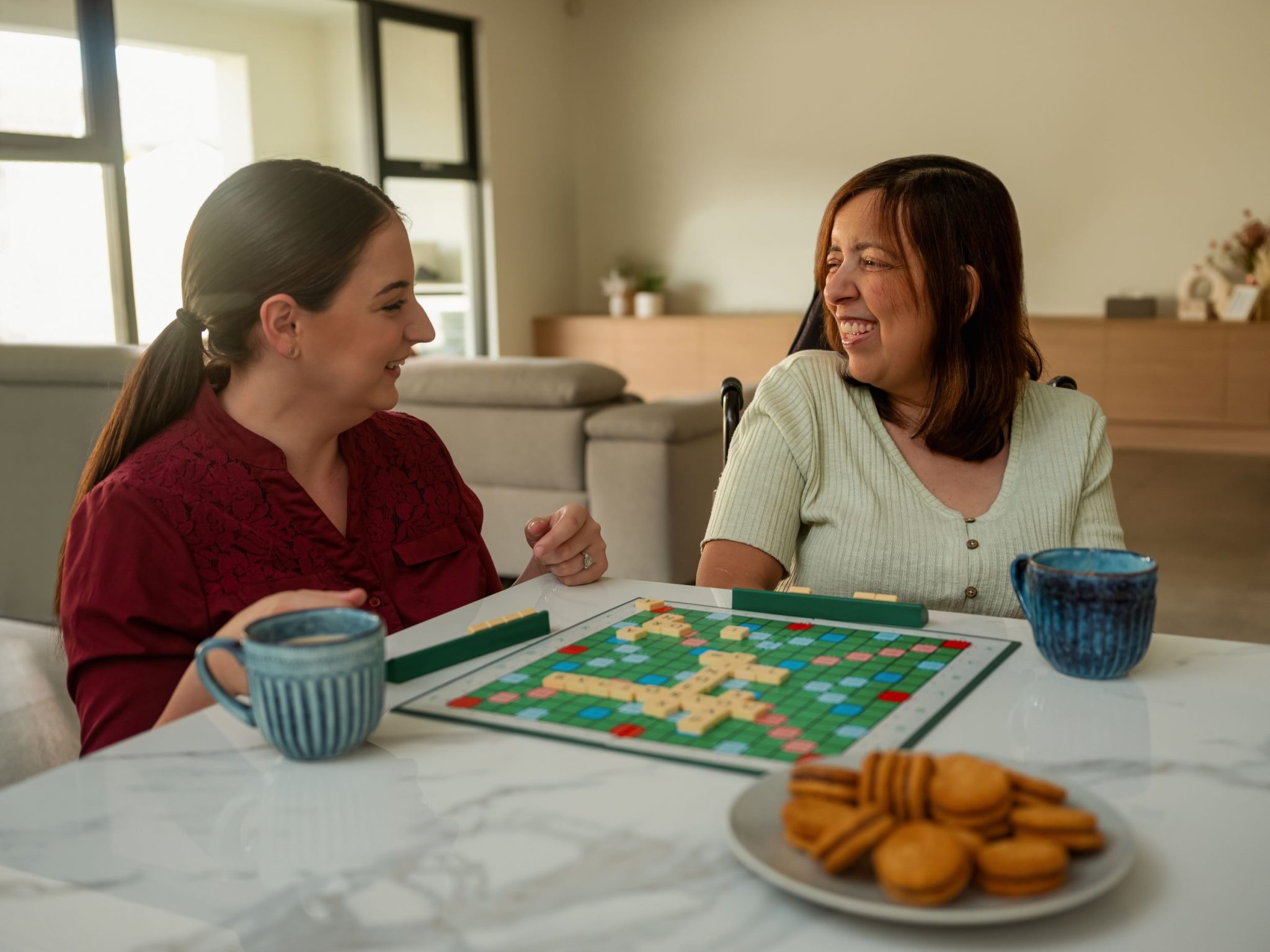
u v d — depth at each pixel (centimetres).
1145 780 71
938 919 53
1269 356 605
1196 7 641
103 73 550
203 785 73
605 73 823
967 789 58
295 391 117
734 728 79
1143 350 636
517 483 380
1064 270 696
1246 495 522
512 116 785
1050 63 684
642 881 60
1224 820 66
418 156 727
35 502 360
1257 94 633
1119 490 539
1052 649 89
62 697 278
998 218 135
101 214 563
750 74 775
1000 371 136
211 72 614
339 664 73
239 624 85
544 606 112
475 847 64
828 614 106
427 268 747
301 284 111
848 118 749
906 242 133
